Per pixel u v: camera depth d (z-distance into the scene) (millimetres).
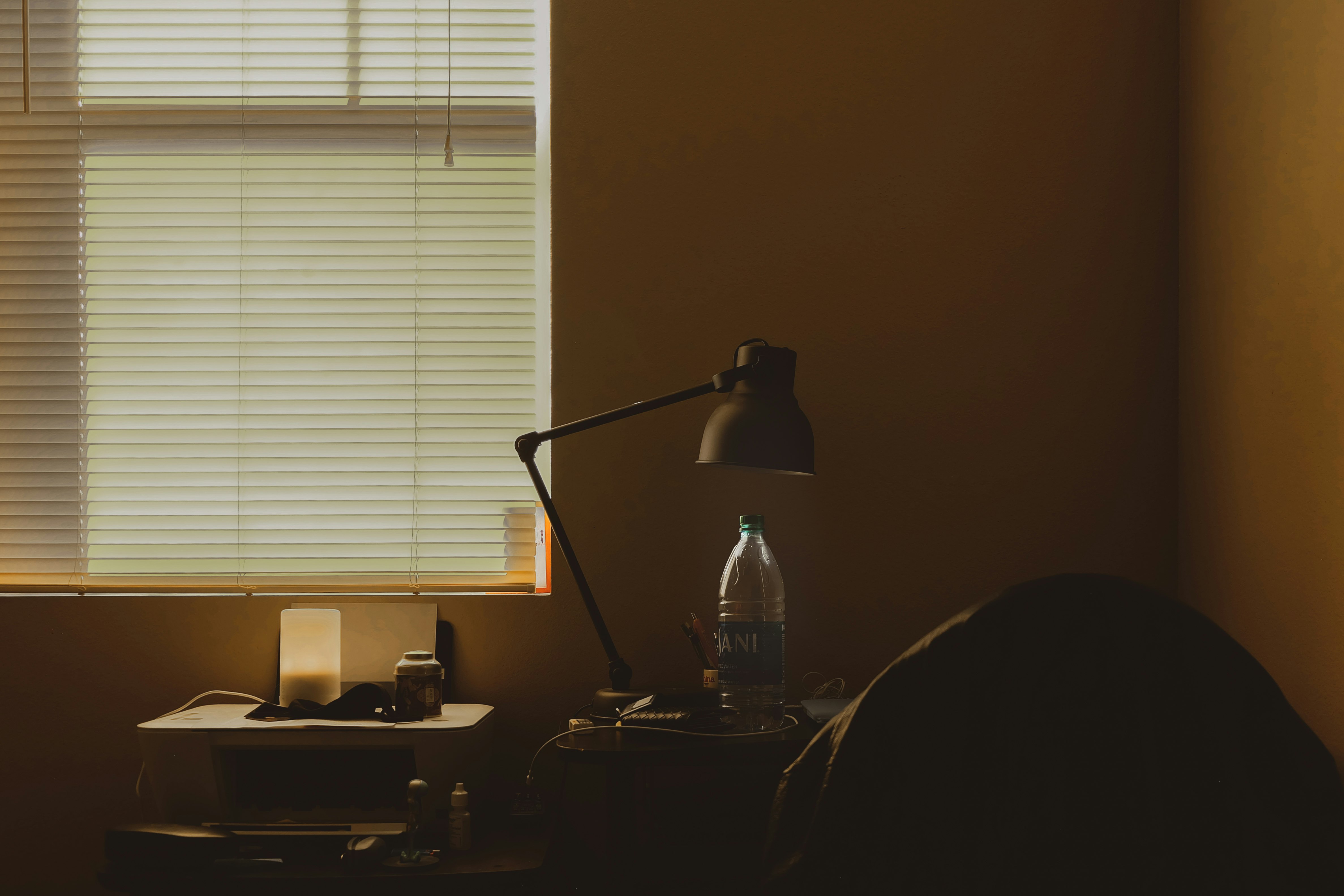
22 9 1703
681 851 1450
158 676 1579
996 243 1646
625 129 1649
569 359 1633
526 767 1570
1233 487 1445
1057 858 708
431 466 1685
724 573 1455
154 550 1668
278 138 1702
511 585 1679
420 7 1718
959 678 730
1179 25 1647
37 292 1693
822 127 1654
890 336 1638
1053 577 734
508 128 1715
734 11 1660
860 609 1607
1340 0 1192
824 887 756
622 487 1619
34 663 1572
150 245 1696
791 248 1644
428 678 1340
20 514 1679
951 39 1661
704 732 1190
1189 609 724
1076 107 1652
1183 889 702
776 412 1282
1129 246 1642
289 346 1688
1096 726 711
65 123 1703
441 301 1696
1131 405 1629
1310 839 710
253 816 1268
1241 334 1426
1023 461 1625
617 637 1597
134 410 1683
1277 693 721
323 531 1673
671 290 1639
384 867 1159
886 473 1624
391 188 1712
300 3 1718
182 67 1702
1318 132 1238
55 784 1560
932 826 731
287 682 1396
